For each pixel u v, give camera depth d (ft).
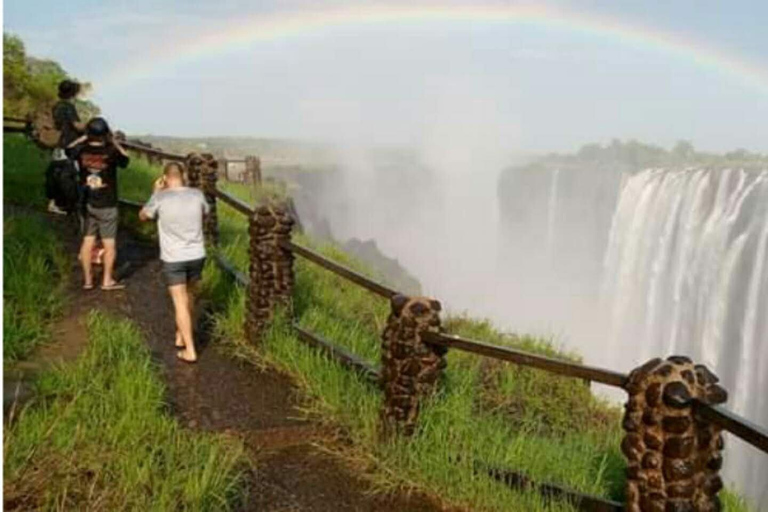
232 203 28.35
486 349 16.44
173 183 23.52
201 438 17.11
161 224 23.30
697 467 12.69
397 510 16.06
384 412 18.37
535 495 15.57
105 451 15.26
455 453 16.75
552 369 14.79
